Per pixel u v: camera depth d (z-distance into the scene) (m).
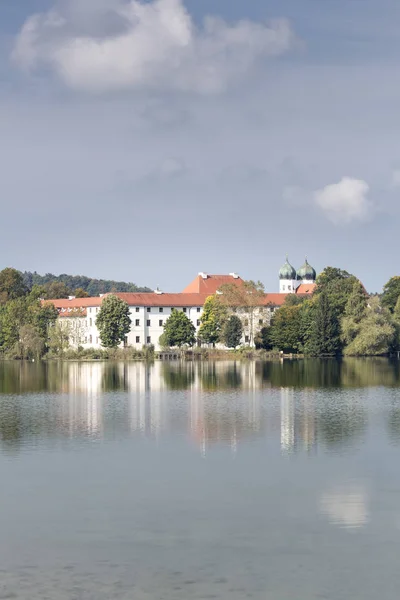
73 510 52.66
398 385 138.50
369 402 111.00
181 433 82.19
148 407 105.62
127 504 54.06
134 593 39.59
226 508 52.94
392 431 83.06
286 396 119.94
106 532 48.16
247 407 105.19
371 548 45.22
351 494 56.22
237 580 41.03
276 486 58.62
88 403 111.19
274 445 74.88
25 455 70.38
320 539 46.69
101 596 39.31
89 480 60.66
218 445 74.94
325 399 115.19
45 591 39.88
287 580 40.97
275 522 49.84
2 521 50.44
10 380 155.25
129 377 161.50
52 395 123.75
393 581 40.84
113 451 72.06
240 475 62.22
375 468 64.44
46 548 45.50
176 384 142.75
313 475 62.03
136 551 45.00
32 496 56.16
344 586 40.31
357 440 77.50
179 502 54.38
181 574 41.72
